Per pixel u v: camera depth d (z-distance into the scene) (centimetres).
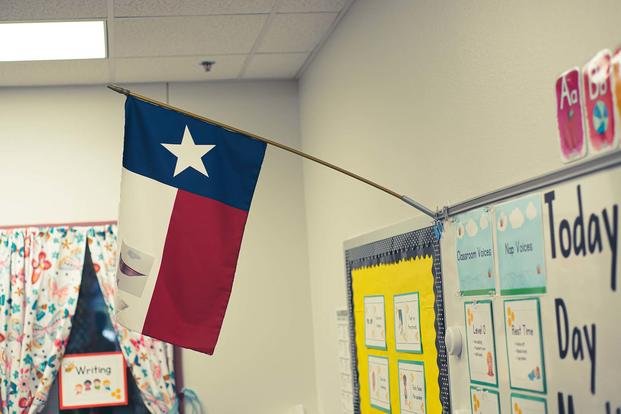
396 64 333
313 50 457
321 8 395
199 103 501
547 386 210
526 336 221
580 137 195
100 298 477
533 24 219
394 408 336
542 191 212
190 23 402
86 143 486
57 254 466
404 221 322
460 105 271
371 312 364
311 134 481
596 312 188
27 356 455
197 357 484
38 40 408
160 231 296
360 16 379
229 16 396
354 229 401
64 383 466
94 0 365
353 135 397
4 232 466
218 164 301
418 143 312
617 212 179
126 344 466
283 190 506
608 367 183
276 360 493
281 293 498
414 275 311
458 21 271
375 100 362
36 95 485
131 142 297
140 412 473
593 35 189
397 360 331
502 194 235
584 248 192
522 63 227
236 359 489
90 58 439
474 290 256
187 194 299
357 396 389
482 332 250
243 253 498
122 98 492
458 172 275
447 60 281
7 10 370
